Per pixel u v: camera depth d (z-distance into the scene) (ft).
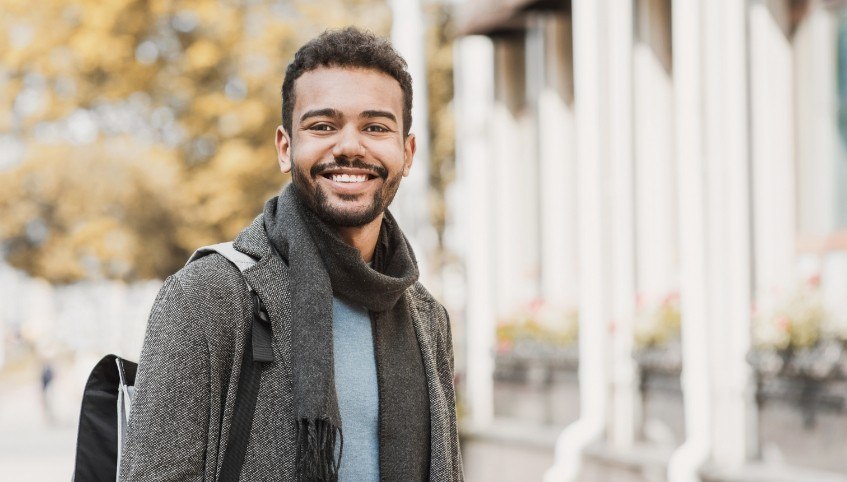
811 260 28.99
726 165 30.83
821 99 28.99
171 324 9.11
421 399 9.96
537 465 41.47
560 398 41.42
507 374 45.85
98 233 90.43
